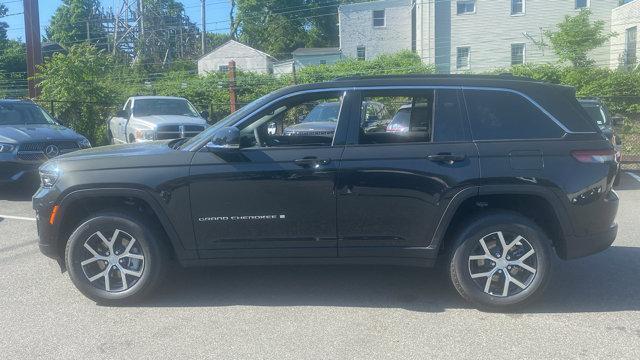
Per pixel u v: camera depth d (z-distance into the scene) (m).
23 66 41.28
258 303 5.08
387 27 40.31
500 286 4.84
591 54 33.34
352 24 40.38
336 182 4.76
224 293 5.33
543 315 4.79
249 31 58.94
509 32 34.38
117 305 5.01
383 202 4.77
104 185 4.83
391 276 5.78
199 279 5.72
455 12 34.75
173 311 4.91
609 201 4.88
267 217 4.82
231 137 4.68
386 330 4.50
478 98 4.90
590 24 31.77
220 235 4.87
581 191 4.74
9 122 10.68
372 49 40.50
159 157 4.89
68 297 5.25
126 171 4.84
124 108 14.50
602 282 5.59
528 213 5.00
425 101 5.20
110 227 4.91
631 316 4.76
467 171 4.70
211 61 46.41
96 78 18.48
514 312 4.85
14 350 4.20
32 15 18.50
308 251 4.88
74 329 4.55
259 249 4.89
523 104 4.89
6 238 7.36
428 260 4.83
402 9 40.03
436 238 4.79
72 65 17.77
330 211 4.80
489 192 4.70
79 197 4.86
